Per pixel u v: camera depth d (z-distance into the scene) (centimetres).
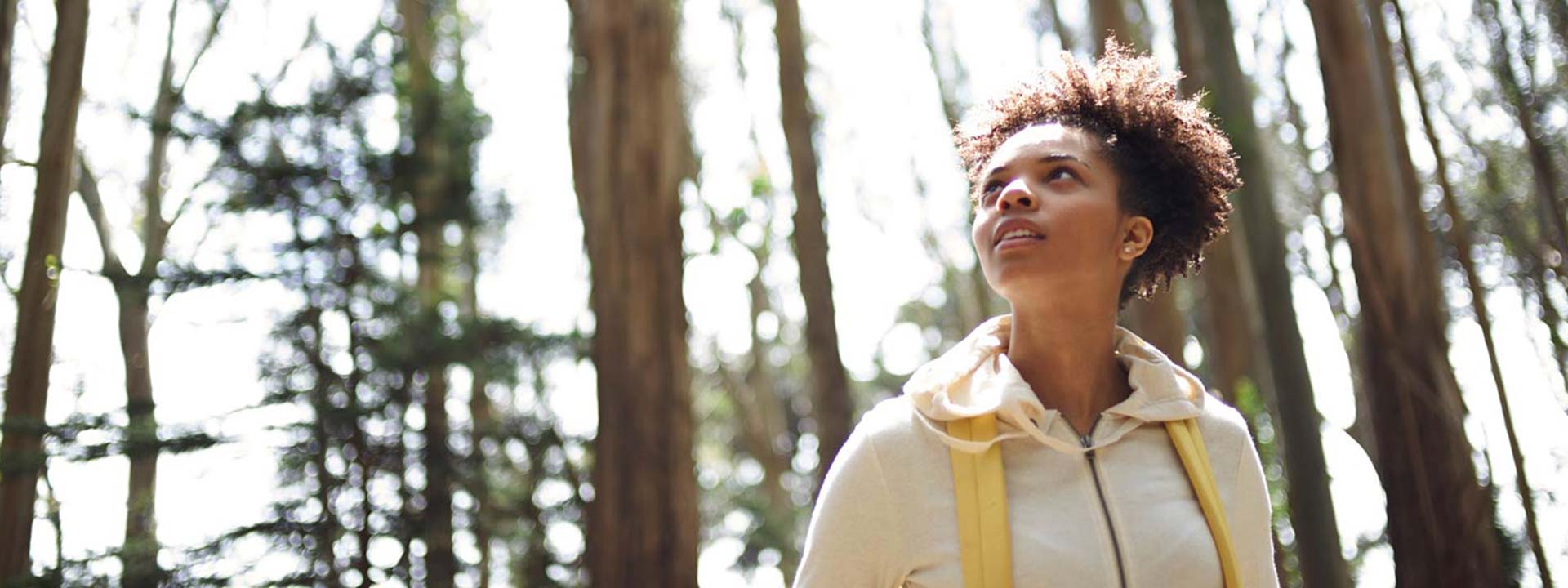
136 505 1014
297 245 815
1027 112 182
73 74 854
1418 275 656
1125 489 157
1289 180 1308
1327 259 1214
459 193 862
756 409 1689
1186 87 843
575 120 1110
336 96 829
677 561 812
